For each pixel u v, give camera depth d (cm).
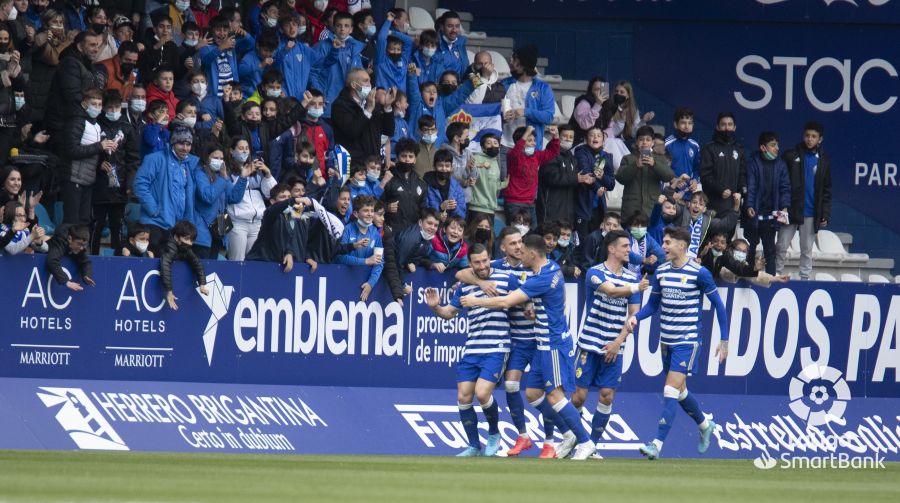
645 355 5297
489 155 5516
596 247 5228
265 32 5516
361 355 4947
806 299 5512
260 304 4797
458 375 4347
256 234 5078
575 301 5266
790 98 7488
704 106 7450
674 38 7431
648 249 5328
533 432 4894
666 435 4634
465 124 5469
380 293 4975
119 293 4597
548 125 6094
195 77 5091
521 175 5544
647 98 7419
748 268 5391
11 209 4478
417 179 5238
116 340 4588
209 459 3644
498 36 7331
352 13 6253
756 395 5434
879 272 6938
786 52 7494
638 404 5212
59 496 2312
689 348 4341
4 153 4725
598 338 4453
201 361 4706
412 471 3238
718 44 7462
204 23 5825
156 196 4772
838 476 3553
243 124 5131
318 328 4881
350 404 4841
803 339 5509
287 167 5241
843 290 5559
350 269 4919
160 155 4784
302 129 5306
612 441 5012
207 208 4909
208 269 4722
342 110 5378
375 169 5172
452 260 5084
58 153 4912
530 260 4094
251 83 5550
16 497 2277
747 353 5431
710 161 5825
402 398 4944
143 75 5284
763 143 5988
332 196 5034
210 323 4722
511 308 4288
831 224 7488
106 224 4991
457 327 5106
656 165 5625
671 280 4328
